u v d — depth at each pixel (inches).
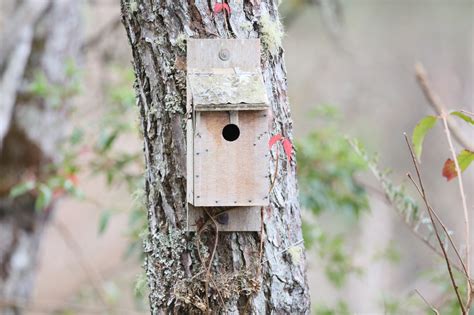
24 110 396.8
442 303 305.9
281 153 203.3
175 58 198.2
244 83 195.9
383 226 688.4
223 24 198.8
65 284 687.7
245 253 198.8
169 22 198.1
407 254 687.1
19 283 412.2
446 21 1036.5
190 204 197.9
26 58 395.2
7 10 403.2
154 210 203.3
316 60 826.8
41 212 413.1
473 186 803.4
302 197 350.0
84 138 363.6
